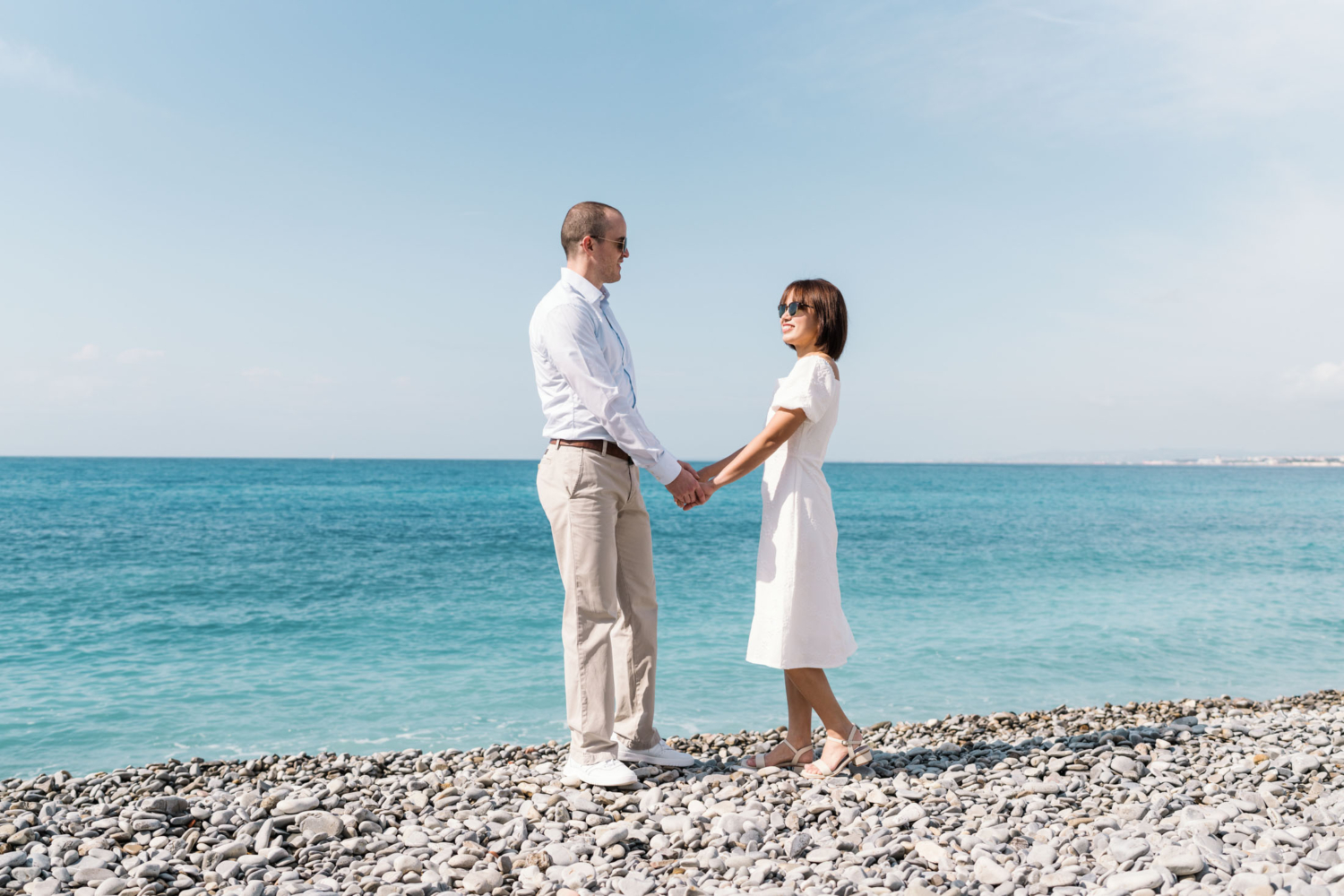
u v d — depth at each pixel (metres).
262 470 109.06
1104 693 7.72
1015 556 19.17
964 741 5.28
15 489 51.56
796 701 3.94
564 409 3.49
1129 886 2.46
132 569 16.22
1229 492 65.94
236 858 2.92
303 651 9.30
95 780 4.61
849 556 18.86
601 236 3.54
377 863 2.84
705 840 2.94
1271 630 10.48
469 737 6.45
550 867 2.75
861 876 2.62
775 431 3.50
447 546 21.11
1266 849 2.67
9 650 9.37
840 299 3.67
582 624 3.52
